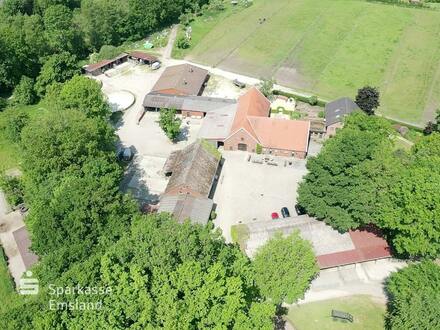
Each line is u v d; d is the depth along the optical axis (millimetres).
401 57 157875
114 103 134375
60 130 90125
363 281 82250
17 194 98688
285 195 101188
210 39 175250
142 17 175250
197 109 125750
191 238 61344
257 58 160875
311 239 84188
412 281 67000
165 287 54812
